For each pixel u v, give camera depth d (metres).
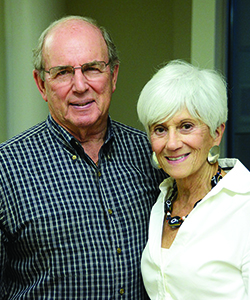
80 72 1.67
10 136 2.94
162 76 1.49
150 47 3.71
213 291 1.41
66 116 1.72
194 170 1.50
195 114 1.44
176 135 1.47
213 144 1.53
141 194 1.81
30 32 2.88
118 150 1.86
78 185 1.71
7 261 1.74
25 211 1.64
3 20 2.88
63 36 1.70
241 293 1.39
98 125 1.77
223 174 1.57
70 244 1.65
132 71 3.75
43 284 1.64
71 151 1.75
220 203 1.46
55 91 1.71
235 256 1.39
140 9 3.71
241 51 3.13
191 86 1.44
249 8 3.10
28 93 2.91
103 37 1.79
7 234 1.68
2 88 2.89
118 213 1.74
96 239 1.67
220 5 3.08
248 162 3.21
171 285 1.49
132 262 1.71
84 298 1.64
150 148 1.92
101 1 3.75
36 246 1.65
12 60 2.89
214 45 3.08
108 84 1.77
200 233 1.44
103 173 1.78
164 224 1.62
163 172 1.91
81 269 1.64
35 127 1.84
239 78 3.15
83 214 1.67
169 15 3.66
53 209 1.65
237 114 3.18
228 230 1.42
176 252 1.47
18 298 1.67
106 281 1.66
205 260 1.41
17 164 1.69
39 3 2.93
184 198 1.60
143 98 1.51
